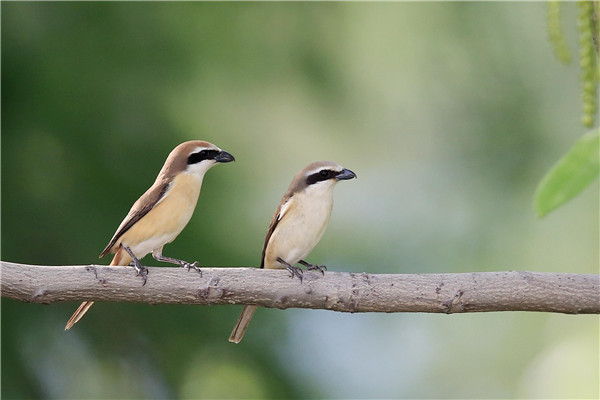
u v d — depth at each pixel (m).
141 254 9.90
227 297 8.07
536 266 16.50
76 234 11.99
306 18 15.47
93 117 12.57
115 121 12.79
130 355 12.95
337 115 16.19
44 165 12.18
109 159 12.50
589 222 16.38
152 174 12.64
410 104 17.00
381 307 8.07
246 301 8.12
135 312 12.83
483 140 17.03
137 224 9.66
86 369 12.77
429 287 7.98
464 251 16.98
